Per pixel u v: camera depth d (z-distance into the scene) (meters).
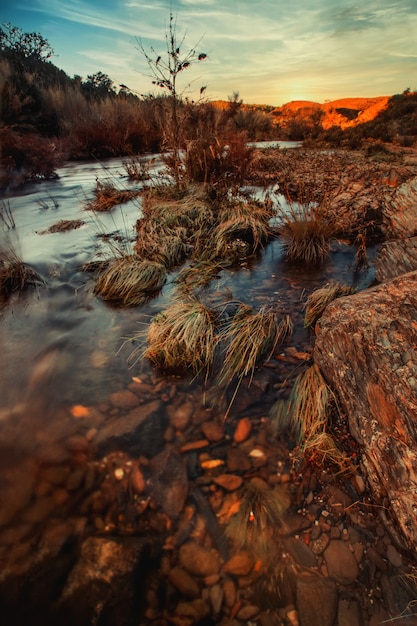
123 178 10.22
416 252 3.82
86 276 4.50
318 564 1.67
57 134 15.83
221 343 3.21
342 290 3.74
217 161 7.73
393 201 5.50
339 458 2.12
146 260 4.48
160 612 1.50
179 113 7.55
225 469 2.11
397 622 1.46
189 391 2.70
